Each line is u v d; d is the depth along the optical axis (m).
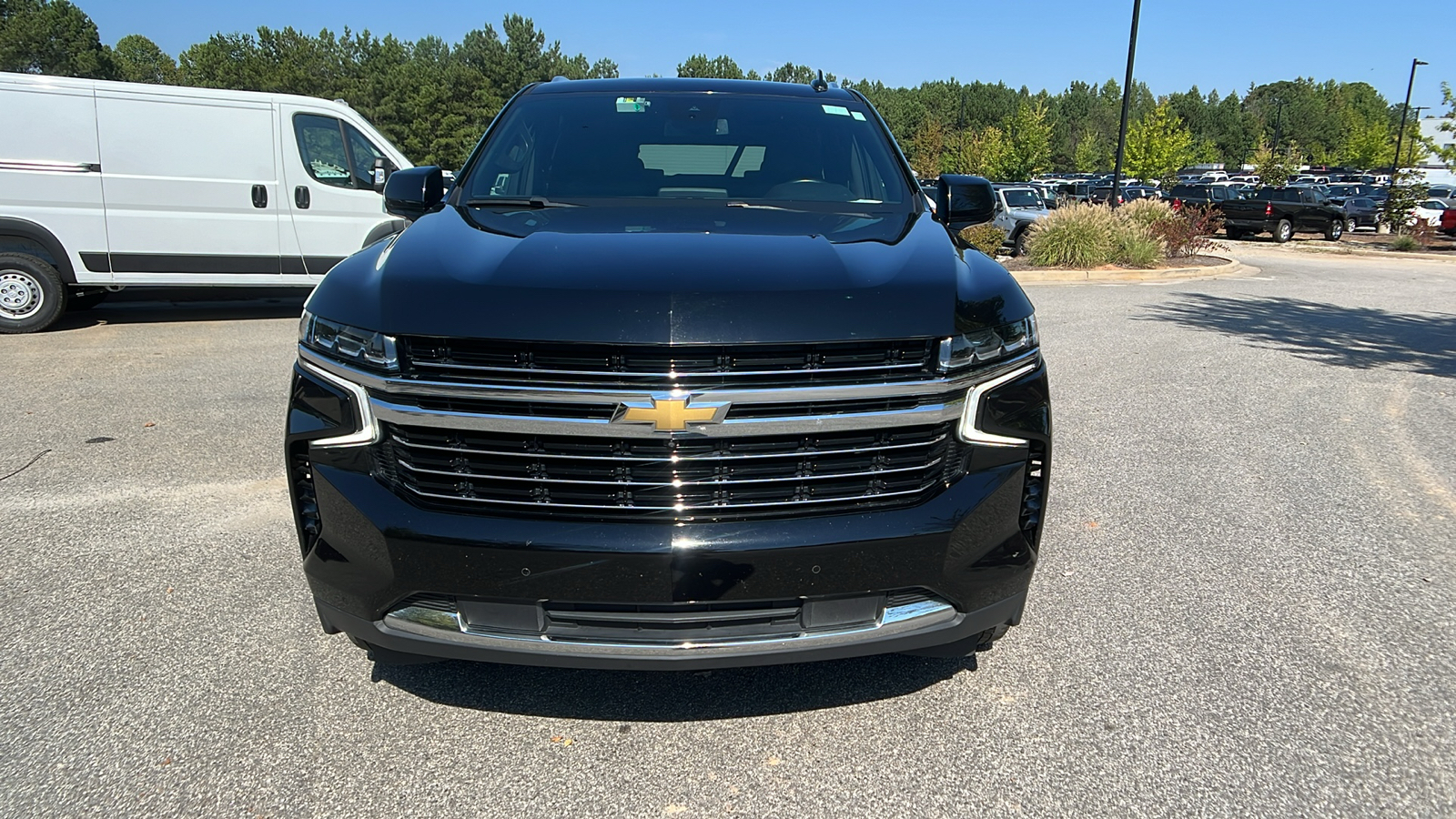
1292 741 2.75
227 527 4.28
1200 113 123.12
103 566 3.86
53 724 2.77
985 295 2.56
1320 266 19.73
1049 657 3.22
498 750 2.69
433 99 66.75
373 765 2.61
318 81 79.56
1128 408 6.70
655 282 2.34
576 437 2.28
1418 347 9.41
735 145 3.68
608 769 2.61
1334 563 4.03
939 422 2.38
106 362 7.71
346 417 2.40
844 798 2.50
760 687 3.03
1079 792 2.53
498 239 2.74
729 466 2.31
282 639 3.29
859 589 2.38
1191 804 2.48
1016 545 2.54
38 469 5.05
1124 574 3.90
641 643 2.36
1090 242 16.19
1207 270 16.59
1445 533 4.39
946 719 2.86
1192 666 3.17
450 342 2.28
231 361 7.78
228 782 2.53
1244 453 5.62
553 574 2.30
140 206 9.12
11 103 8.69
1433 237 28.38
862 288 2.39
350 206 9.84
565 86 4.12
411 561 2.35
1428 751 2.71
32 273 8.96
